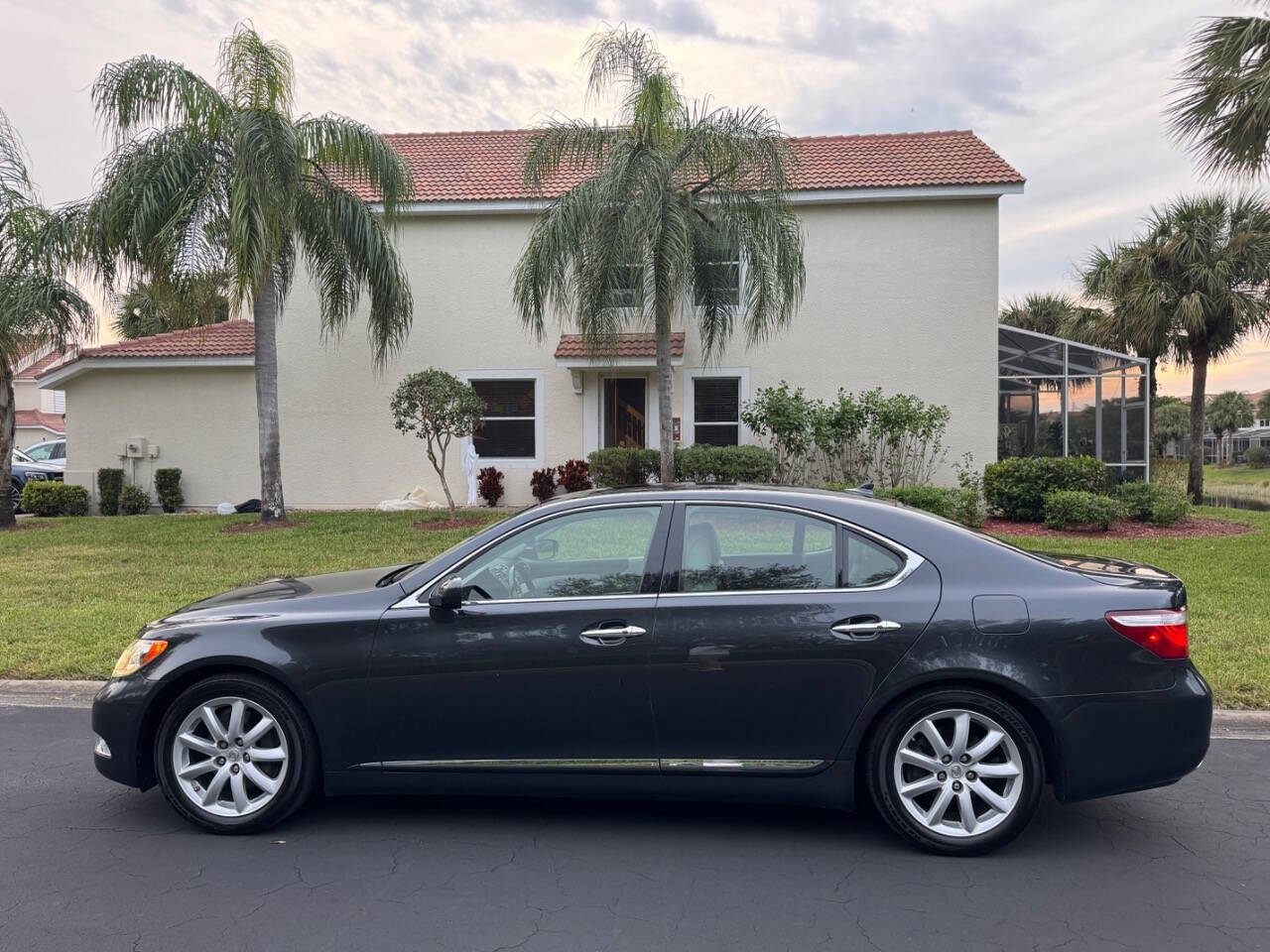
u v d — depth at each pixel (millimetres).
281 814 4258
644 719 4102
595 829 4359
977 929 3402
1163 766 3941
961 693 3973
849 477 16266
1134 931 3385
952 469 16250
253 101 13000
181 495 17453
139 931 3387
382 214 16250
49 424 36469
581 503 4441
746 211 12078
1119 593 4051
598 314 11898
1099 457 17375
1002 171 16172
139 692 4293
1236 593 9109
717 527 4297
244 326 18828
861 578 4141
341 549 12023
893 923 3445
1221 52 10797
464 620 4184
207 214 12648
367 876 3852
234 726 4277
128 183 12469
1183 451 51031
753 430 16062
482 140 19703
